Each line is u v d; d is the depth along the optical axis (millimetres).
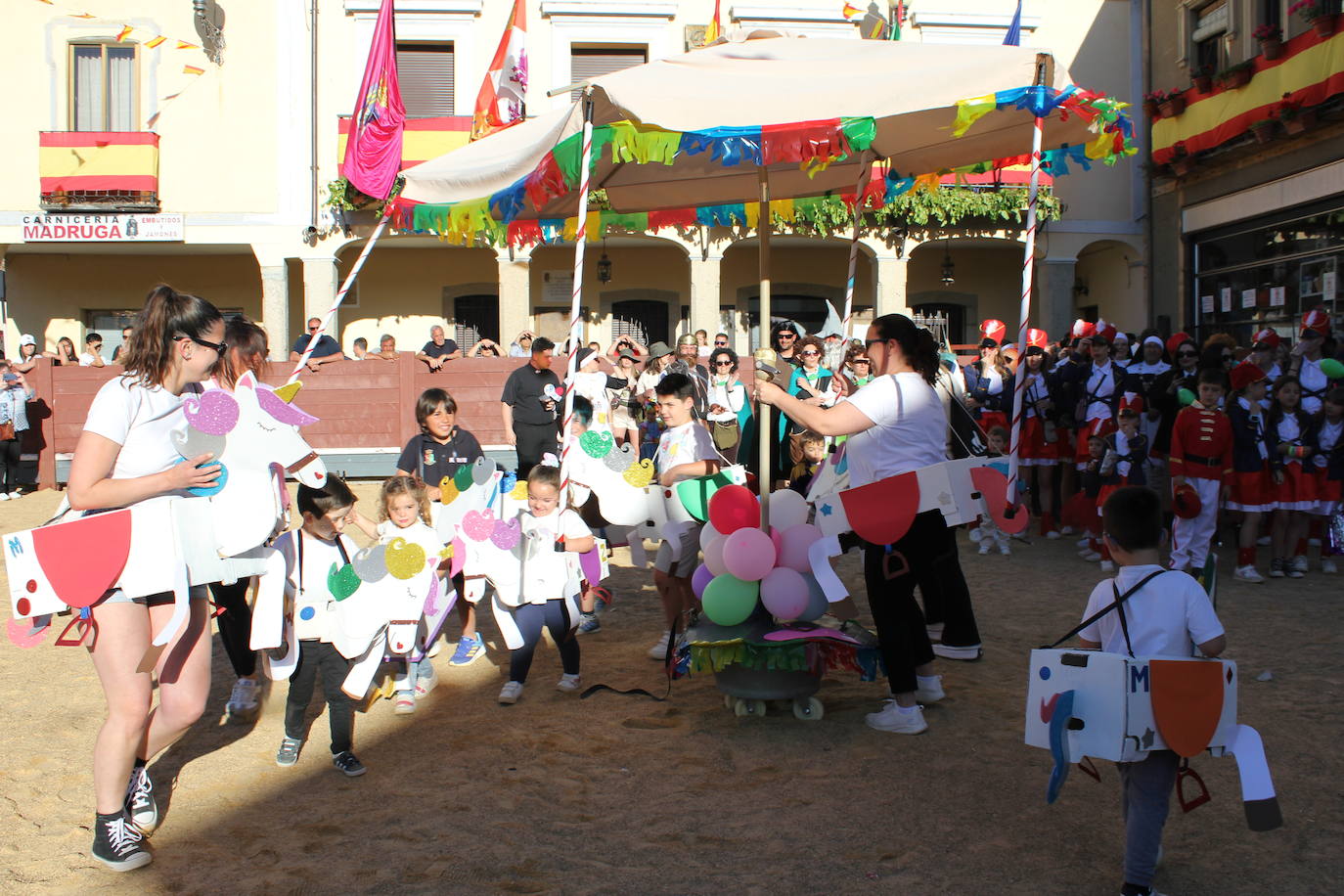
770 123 4730
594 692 5660
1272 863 3605
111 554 3557
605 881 3541
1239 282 15750
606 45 18828
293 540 4543
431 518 5520
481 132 8516
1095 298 20344
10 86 18203
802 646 4938
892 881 3520
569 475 5672
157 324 3650
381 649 4570
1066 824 3951
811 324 20578
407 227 6340
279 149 18375
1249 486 8422
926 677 5258
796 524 5289
